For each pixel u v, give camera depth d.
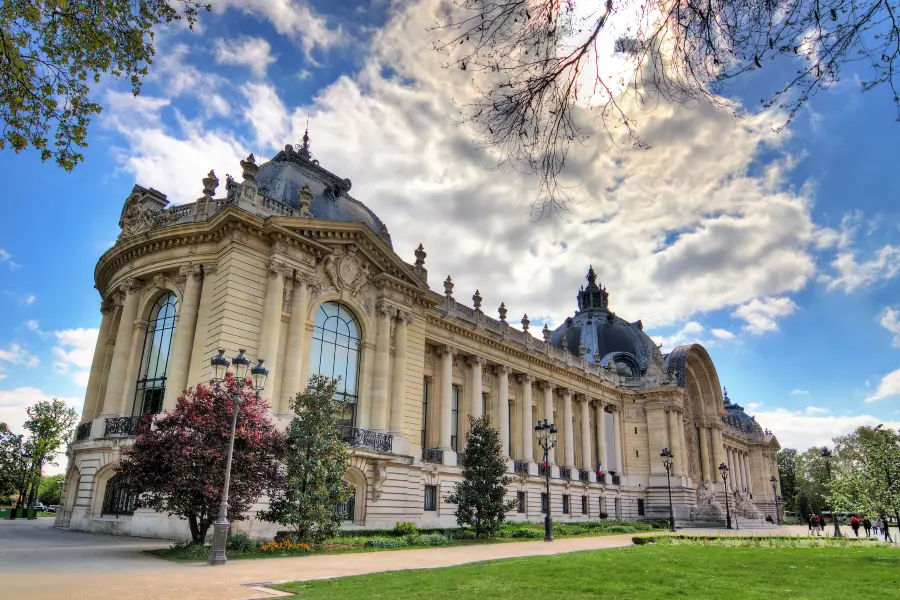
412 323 43.12
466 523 38.38
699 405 85.44
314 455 28.55
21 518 58.75
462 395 52.75
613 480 70.56
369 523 35.81
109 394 36.81
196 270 35.50
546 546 31.81
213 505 23.73
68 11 12.03
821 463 113.25
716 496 78.62
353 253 39.12
